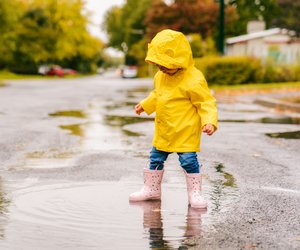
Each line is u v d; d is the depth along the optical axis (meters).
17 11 64.19
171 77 5.58
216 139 10.77
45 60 80.06
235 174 7.21
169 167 7.56
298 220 4.96
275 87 31.80
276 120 14.92
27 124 13.31
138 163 7.96
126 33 108.94
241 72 35.25
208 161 8.23
